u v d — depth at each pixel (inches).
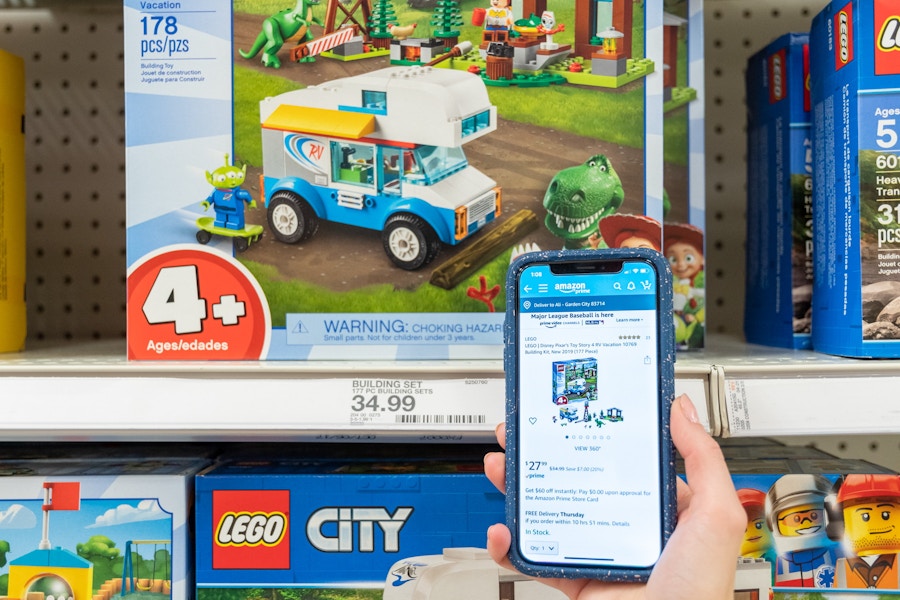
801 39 32.9
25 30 42.8
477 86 27.1
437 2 26.9
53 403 25.1
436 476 26.9
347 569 26.8
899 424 24.3
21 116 33.8
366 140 27.2
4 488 27.1
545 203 27.5
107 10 42.4
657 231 27.4
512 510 22.5
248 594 26.9
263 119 27.5
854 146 27.0
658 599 20.6
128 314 28.0
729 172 42.9
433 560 26.7
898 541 26.2
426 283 27.6
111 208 42.9
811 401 24.6
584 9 27.0
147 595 27.0
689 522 20.4
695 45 34.1
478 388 24.9
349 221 27.6
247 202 27.8
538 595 26.5
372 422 24.6
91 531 27.1
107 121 42.8
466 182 27.2
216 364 26.4
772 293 35.2
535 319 23.8
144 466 28.9
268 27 27.2
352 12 27.0
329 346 27.9
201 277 28.0
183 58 27.5
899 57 26.3
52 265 43.2
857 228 26.9
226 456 31.0
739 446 34.2
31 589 27.0
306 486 26.9
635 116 27.3
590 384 23.1
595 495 22.5
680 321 33.7
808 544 26.4
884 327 26.6
